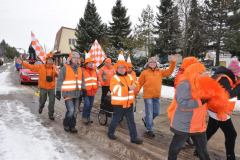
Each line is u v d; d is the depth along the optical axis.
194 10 13.84
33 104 7.11
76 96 4.46
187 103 2.39
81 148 3.68
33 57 15.82
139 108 7.04
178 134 2.56
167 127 5.01
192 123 2.49
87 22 25.97
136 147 3.77
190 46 15.01
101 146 3.81
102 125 5.11
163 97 8.72
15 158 3.16
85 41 25.83
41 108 5.49
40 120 5.28
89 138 4.21
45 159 3.18
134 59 17.34
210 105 2.64
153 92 4.39
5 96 8.44
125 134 4.49
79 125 5.05
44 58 5.57
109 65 6.00
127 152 3.57
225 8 19.42
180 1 13.57
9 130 4.37
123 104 3.80
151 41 17.25
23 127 4.64
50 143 3.83
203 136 2.60
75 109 4.55
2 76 17.58
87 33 26.14
